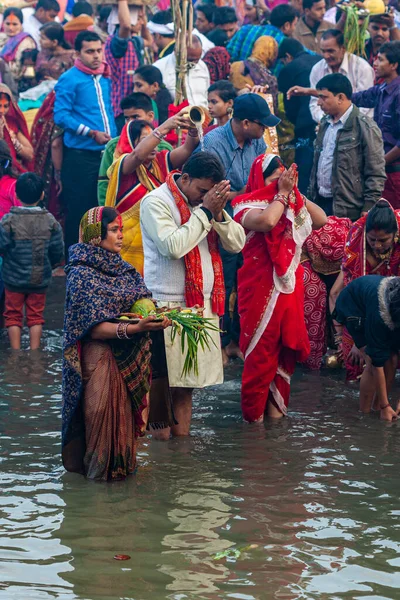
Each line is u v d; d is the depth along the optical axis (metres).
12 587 4.07
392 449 6.01
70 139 11.30
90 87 11.25
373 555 4.45
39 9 14.80
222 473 5.57
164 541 4.56
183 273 6.13
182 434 6.33
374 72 10.31
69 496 5.18
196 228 5.93
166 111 11.18
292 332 6.54
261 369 6.53
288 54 11.54
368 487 5.34
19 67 13.62
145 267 6.23
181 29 9.48
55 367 8.07
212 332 6.23
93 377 5.40
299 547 4.52
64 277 11.77
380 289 6.38
